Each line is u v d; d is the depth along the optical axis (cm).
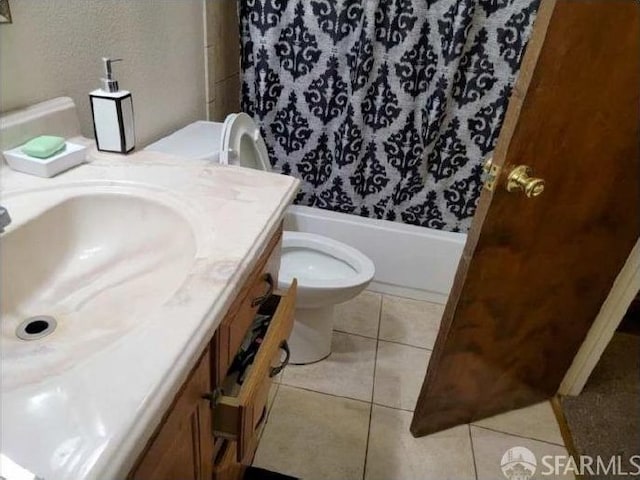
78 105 102
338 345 172
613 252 126
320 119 182
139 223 80
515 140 88
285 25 167
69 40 96
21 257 67
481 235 100
